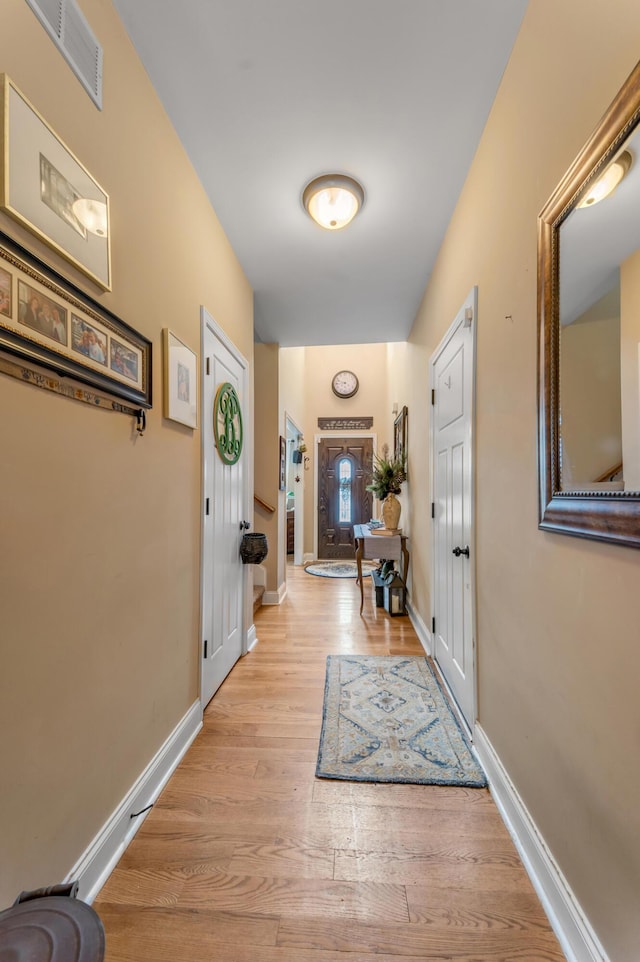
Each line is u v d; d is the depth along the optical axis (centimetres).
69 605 104
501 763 148
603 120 85
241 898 113
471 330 182
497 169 152
